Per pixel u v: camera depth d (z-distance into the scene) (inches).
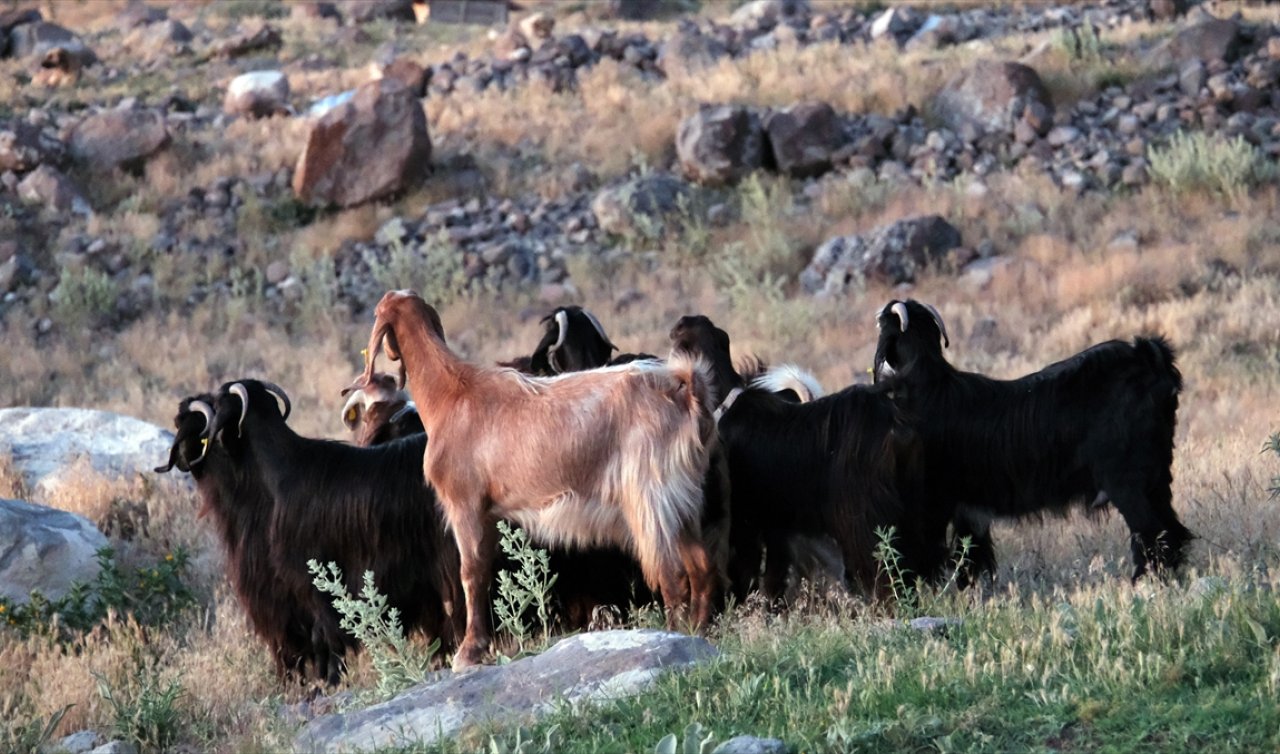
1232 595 321.1
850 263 1023.6
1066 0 1480.1
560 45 1437.0
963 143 1175.6
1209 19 1234.6
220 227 1208.8
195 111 1454.2
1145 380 426.9
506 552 396.2
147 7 1878.7
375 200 1217.4
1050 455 431.8
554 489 380.8
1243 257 961.5
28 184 1233.4
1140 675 288.8
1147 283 942.4
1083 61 1249.4
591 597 430.6
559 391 385.4
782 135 1171.3
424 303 404.8
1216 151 1072.2
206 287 1151.6
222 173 1274.6
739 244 1072.8
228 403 426.9
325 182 1218.6
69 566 514.9
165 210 1233.4
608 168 1222.9
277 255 1178.6
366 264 1152.8
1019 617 339.9
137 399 944.9
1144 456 424.2
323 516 423.5
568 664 334.3
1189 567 422.6
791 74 1317.7
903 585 393.1
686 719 293.1
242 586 435.2
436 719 318.7
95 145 1289.4
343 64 1654.8
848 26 1475.1
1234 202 1039.0
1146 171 1095.0
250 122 1381.6
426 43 1708.9
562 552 423.5
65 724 408.2
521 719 306.0
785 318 962.7
